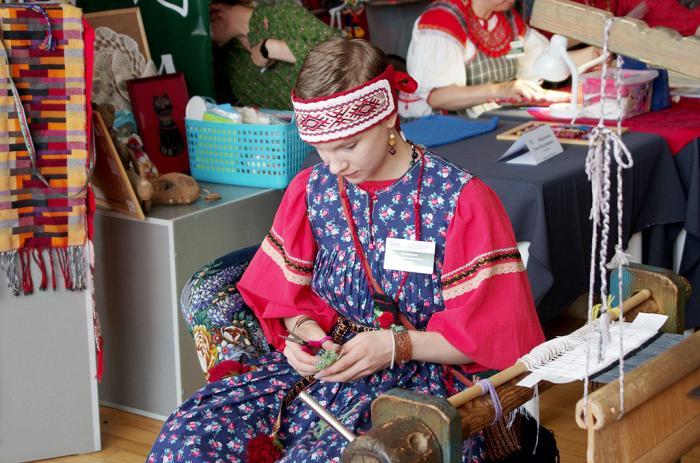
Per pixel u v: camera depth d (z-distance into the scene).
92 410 2.87
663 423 1.38
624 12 5.01
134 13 3.33
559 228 2.70
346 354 1.77
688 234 3.31
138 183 2.85
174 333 2.96
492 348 1.75
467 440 1.71
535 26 1.24
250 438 1.78
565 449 2.85
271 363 1.98
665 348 1.53
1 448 2.79
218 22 3.88
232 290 2.13
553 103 3.80
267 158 3.17
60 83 2.53
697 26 4.90
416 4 4.59
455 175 1.80
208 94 3.60
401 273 1.81
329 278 1.89
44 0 2.68
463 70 4.02
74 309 2.76
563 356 1.52
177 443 1.74
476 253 1.77
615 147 1.19
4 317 2.69
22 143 2.53
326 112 1.69
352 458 1.23
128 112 3.08
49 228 2.63
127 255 2.97
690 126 3.33
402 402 1.26
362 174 1.77
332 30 3.72
